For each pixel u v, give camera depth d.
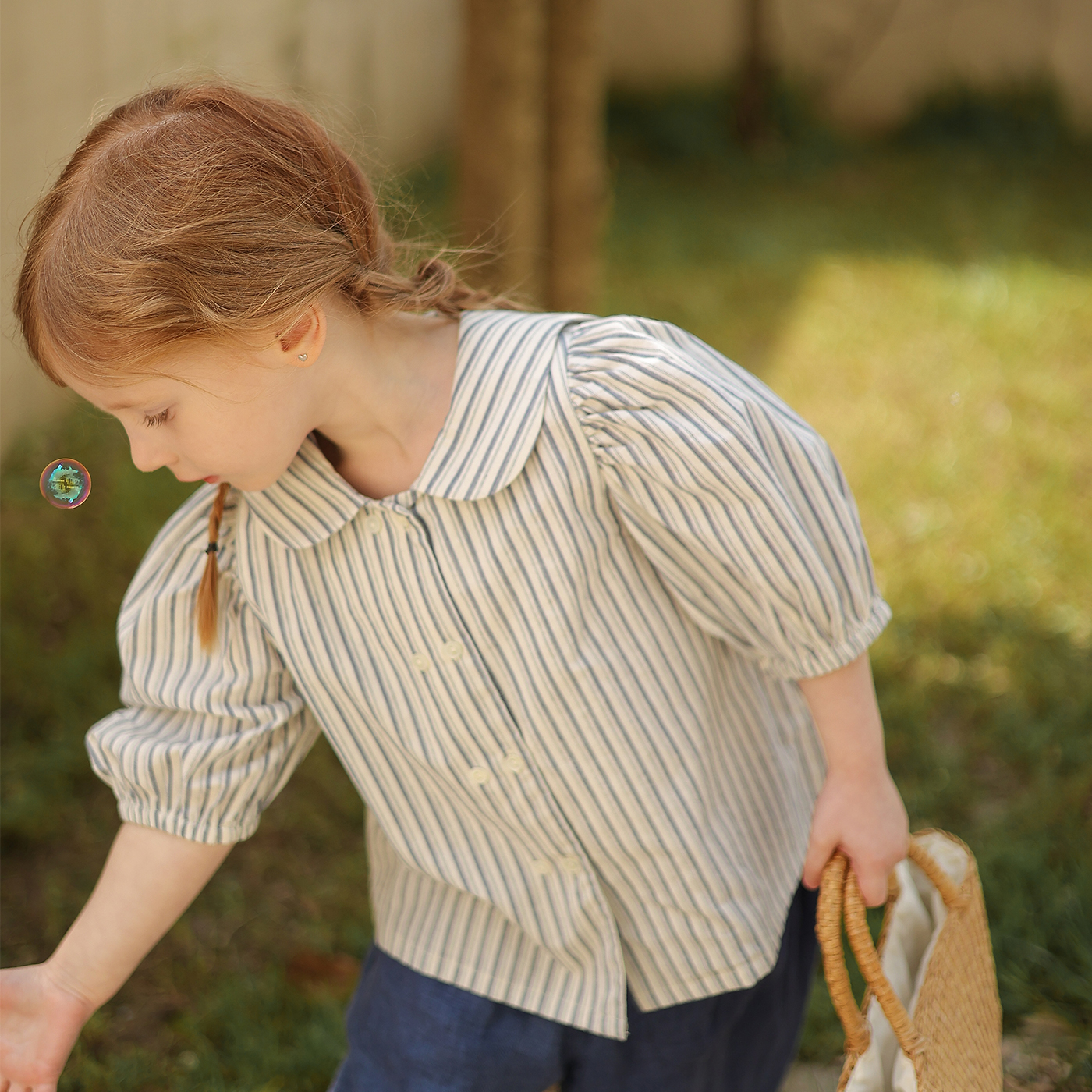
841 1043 2.20
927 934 1.62
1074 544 3.86
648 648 1.40
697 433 1.31
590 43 3.69
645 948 1.46
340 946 2.57
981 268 6.62
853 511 1.41
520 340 1.38
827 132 9.83
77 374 1.15
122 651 1.47
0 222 4.02
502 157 3.55
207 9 5.67
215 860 1.45
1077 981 2.23
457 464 1.32
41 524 4.13
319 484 1.34
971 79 10.05
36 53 4.25
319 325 1.21
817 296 6.38
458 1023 1.47
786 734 1.60
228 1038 2.35
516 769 1.39
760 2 9.66
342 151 1.28
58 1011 1.42
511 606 1.34
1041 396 5.04
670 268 6.86
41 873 2.81
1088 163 9.27
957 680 3.25
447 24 9.32
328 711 1.45
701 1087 1.57
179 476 1.26
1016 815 2.71
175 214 1.12
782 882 1.53
